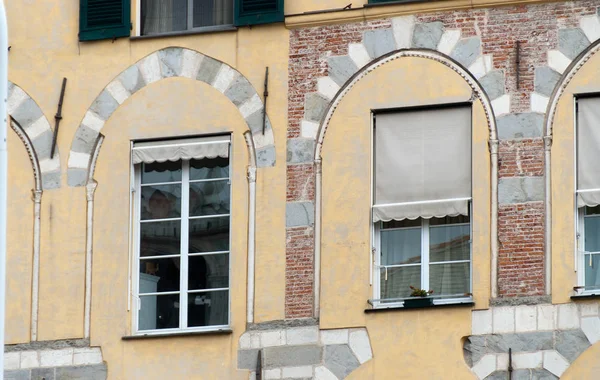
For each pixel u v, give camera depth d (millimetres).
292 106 32219
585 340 29422
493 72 31219
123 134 33031
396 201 31250
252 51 32750
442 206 30969
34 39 33969
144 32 33781
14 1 34250
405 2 31953
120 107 33219
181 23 33688
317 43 32375
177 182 32844
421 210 31062
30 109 33562
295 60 32438
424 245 31078
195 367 31344
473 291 30188
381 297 31062
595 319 29469
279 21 32625
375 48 31969
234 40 32875
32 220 33000
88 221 32750
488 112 31078
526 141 30750
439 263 30891
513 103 30984
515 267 30141
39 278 32656
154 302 32344
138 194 32938
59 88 33594
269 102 32375
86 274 32469
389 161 31453
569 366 29391
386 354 30328
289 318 31125
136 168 33062
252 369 31062
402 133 31531
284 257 31484
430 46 31672
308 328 30938
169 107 32938
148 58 33250
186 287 32281
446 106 31391
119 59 33406
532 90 30969
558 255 30000
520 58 31156
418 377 30031
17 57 33906
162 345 31625
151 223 32750
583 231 30328
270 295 31344
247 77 32625
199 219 32562
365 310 30609
